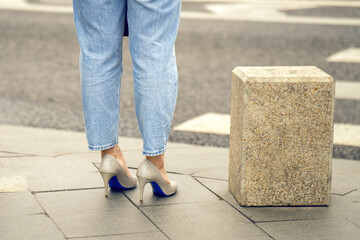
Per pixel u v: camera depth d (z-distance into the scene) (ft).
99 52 9.20
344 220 9.13
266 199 9.61
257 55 24.93
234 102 9.89
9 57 24.16
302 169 9.55
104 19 9.02
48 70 22.45
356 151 13.96
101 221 8.87
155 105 9.20
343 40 28.02
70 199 9.73
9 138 13.91
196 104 18.29
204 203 9.71
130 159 12.26
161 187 9.80
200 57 24.56
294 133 9.40
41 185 10.38
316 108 9.32
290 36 28.68
